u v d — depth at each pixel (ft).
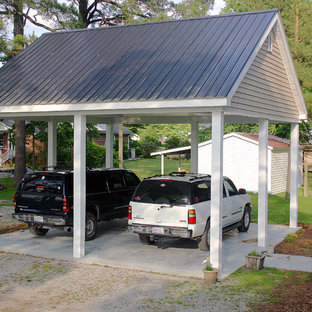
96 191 40.16
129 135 196.03
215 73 29.94
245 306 22.94
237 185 86.07
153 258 32.94
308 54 77.71
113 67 35.94
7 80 38.55
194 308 22.70
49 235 41.19
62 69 38.47
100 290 25.66
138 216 34.73
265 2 90.94
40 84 36.32
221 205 28.50
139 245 37.32
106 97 31.09
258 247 36.58
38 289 25.84
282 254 34.35
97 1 87.76
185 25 40.81
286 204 67.72
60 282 27.17
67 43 44.96
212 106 27.96
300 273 28.91
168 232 33.45
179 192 33.68
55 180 36.81
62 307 22.95
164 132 228.84
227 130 135.54
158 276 28.43
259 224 36.60
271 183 83.20
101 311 22.40
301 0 86.84
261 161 36.45
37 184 37.52
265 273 28.94
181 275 28.53
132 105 29.94
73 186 36.47
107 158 52.75
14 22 82.33
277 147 83.05
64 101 32.24
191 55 33.86
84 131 33.42
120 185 43.24
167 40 38.45
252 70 33.68
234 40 34.12
